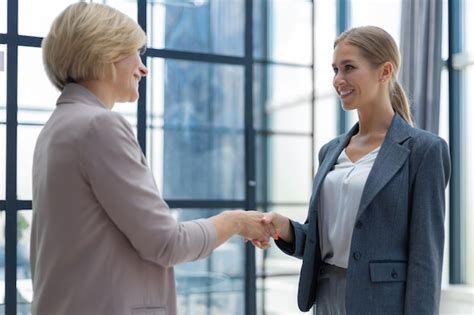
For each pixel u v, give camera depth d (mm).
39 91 3834
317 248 1633
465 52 4434
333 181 1597
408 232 1472
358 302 1443
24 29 3809
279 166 5996
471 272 4414
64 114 1242
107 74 1271
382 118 1590
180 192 4387
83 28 1242
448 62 4465
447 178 1498
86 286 1185
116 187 1170
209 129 4512
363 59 1544
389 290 1445
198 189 4453
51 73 1310
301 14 5539
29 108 3809
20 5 3803
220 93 4555
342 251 1539
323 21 5828
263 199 6105
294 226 1719
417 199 1444
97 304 1181
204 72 4496
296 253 1712
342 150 1661
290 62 5688
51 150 1213
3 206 3727
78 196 1187
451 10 4469
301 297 1640
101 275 1187
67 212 1189
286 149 5891
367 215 1460
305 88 5859
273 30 5820
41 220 1233
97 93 1288
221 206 4508
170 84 4367
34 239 1287
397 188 1453
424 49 4098
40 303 1221
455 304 4129
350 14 5777
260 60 5816
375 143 1585
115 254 1197
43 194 1225
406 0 4234
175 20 4402
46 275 1211
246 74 4641
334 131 6086
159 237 1181
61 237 1193
